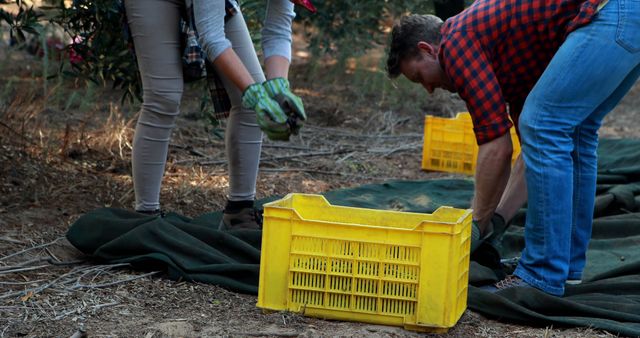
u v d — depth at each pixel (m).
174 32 3.87
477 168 3.45
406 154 6.66
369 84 8.55
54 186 4.98
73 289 3.49
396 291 3.18
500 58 3.46
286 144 6.59
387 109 8.03
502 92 3.59
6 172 5.05
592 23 3.28
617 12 3.26
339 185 5.73
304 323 3.21
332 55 8.67
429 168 6.21
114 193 4.98
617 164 5.70
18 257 3.87
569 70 3.28
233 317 3.27
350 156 6.45
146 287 3.56
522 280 3.51
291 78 8.89
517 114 3.73
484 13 3.40
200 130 6.65
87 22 4.68
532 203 3.42
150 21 3.80
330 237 3.21
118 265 3.74
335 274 3.21
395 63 3.63
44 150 5.43
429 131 6.17
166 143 4.01
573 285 3.72
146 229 3.79
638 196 5.16
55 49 7.37
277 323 3.20
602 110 3.60
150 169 4.01
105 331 3.08
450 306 3.14
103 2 4.52
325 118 7.57
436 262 3.12
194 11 3.63
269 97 3.51
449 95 8.48
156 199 4.09
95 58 4.77
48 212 4.54
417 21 3.55
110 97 7.42
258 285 3.58
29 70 7.58
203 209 4.89
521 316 3.34
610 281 3.76
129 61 4.82
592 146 3.65
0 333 3.04
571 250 3.70
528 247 3.51
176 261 3.67
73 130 6.11
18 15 4.72
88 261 3.87
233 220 4.14
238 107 3.99
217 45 3.59
